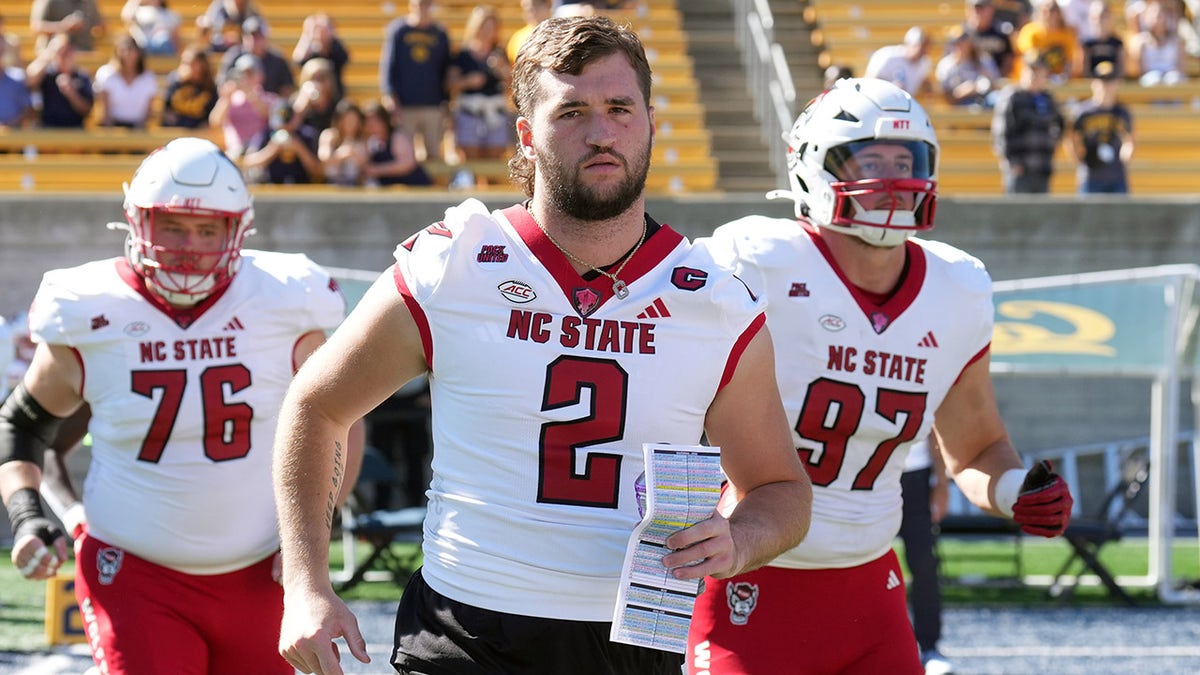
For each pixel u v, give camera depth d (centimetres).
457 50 4278
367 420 3331
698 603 1327
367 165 3934
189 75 4228
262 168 3888
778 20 5231
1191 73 5197
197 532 1341
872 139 1328
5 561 3172
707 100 4956
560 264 946
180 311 1372
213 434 1355
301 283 1412
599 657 945
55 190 4156
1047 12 4709
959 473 1383
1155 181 4672
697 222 3806
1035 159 4081
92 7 4712
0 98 4206
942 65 4675
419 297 947
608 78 916
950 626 2664
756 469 985
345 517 2930
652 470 881
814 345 1327
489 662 945
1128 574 3177
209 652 1369
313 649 902
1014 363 2934
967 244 3909
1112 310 2944
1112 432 3859
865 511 1335
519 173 1005
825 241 1352
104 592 1336
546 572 938
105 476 1363
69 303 1359
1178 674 2291
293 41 4850
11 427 1397
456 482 960
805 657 1303
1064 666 2341
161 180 1345
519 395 936
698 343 955
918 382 1334
